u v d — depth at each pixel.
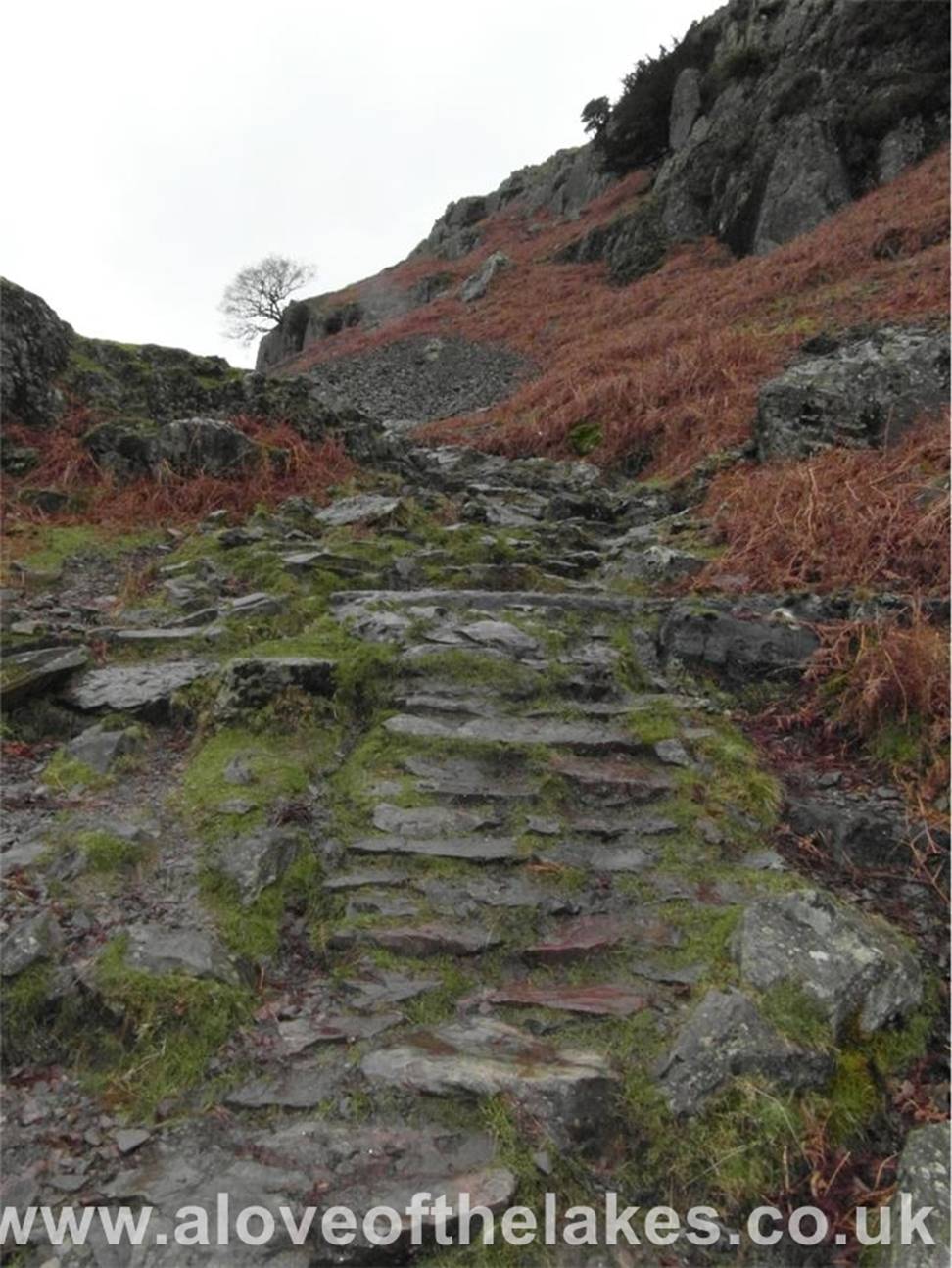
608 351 14.96
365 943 2.84
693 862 3.22
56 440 7.58
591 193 35.84
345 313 38.88
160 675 4.50
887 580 5.43
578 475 10.42
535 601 5.50
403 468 9.70
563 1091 2.29
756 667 4.75
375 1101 2.31
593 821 3.41
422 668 4.39
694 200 26.14
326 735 3.96
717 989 2.61
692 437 9.89
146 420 8.30
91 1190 2.11
